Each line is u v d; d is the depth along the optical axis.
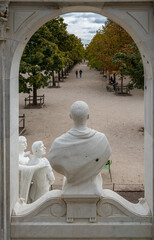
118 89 29.58
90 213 4.52
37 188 5.68
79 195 4.39
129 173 10.48
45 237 4.57
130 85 16.64
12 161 4.65
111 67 29.64
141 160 11.80
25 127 16.67
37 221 4.59
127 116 19.36
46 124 17.38
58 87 33.25
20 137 5.86
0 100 4.37
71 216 4.52
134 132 15.80
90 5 4.38
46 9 4.39
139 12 4.36
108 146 4.39
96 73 50.75
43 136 14.94
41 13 4.39
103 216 4.57
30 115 19.78
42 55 18.73
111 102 24.38
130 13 4.37
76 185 4.46
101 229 4.53
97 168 4.36
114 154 12.52
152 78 4.41
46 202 4.57
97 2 4.31
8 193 4.53
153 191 4.53
